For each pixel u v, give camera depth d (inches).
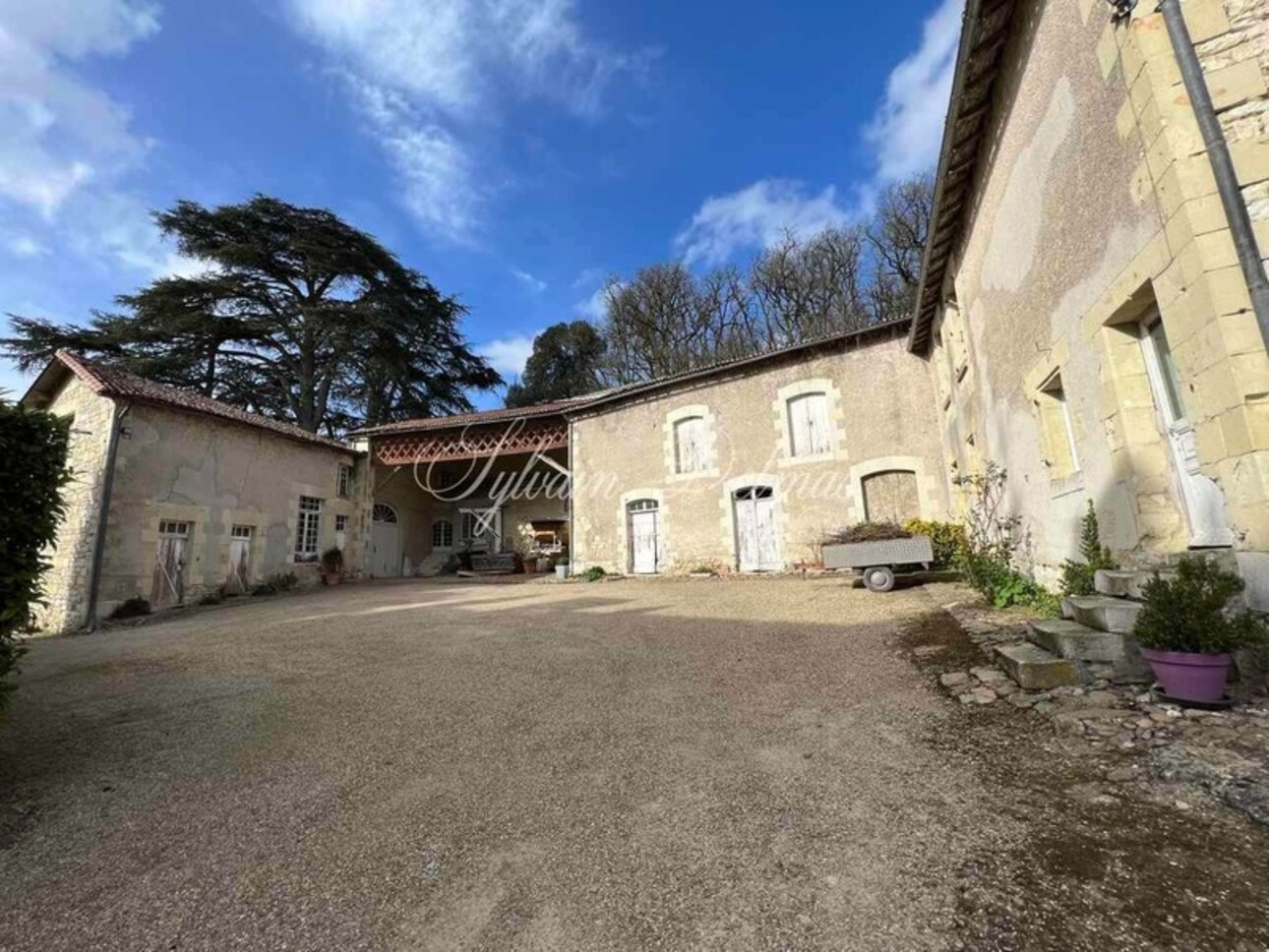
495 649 229.1
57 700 179.2
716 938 64.4
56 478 129.5
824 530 438.6
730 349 966.4
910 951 60.1
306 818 99.2
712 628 246.1
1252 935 57.7
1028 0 173.0
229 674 206.7
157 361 796.6
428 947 66.2
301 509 593.6
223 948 67.9
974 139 231.1
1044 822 81.7
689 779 105.8
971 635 181.0
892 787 96.7
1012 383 224.1
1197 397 115.3
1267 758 86.4
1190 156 114.3
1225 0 116.3
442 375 1053.2
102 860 88.7
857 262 903.7
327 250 894.4
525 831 91.0
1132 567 146.2
